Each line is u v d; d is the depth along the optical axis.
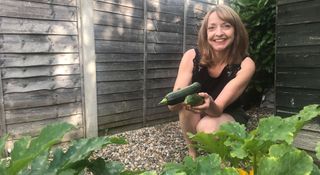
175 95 1.30
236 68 2.12
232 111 2.18
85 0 3.77
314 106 0.73
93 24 3.91
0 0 3.13
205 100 1.42
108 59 4.13
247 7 4.68
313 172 0.57
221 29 2.03
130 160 3.24
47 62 3.51
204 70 2.20
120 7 4.22
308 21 2.68
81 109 3.86
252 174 0.67
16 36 3.26
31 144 0.61
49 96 3.55
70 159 0.66
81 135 3.86
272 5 4.43
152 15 4.66
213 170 0.53
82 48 3.80
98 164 0.72
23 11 3.29
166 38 4.89
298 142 2.63
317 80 2.65
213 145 0.72
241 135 0.71
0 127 3.22
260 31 4.65
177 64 5.12
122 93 4.34
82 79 3.83
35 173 0.65
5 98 3.23
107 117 4.18
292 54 2.81
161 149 3.58
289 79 2.85
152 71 4.73
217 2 5.74
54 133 0.61
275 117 0.67
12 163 0.56
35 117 3.45
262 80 5.09
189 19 5.27
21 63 3.32
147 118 4.72
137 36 4.47
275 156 0.57
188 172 0.55
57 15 3.56
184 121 2.18
